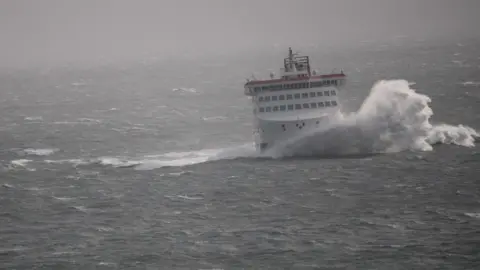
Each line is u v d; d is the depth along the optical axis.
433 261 146.75
